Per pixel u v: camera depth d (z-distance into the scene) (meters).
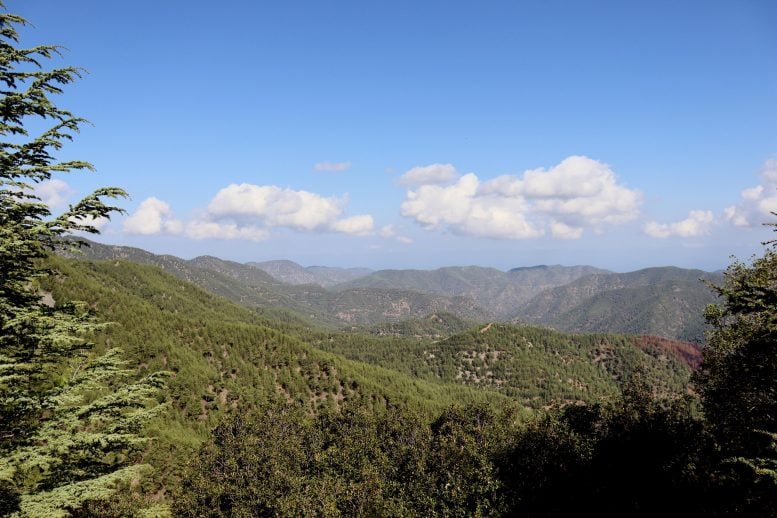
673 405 38.38
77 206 14.53
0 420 13.89
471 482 51.94
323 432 109.06
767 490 18.39
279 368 163.50
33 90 14.34
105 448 16.03
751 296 18.36
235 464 80.56
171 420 110.62
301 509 62.25
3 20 14.20
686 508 26.62
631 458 35.66
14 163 14.55
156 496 75.81
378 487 66.00
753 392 24.48
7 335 14.04
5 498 13.32
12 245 13.16
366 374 187.00
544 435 50.62
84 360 16.58
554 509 38.19
